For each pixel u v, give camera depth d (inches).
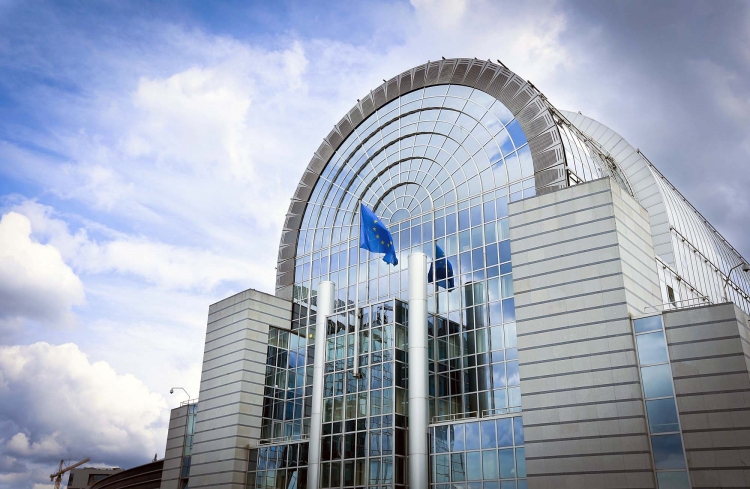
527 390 1708.9
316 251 2795.3
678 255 2425.0
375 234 2377.0
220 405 2603.3
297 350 2709.2
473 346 2049.7
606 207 1733.5
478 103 2356.1
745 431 1401.3
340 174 2812.5
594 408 1592.0
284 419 2613.2
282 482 2325.3
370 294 2481.5
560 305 1728.6
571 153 2097.7
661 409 1515.7
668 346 1546.5
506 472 1750.7
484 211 2194.9
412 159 2522.1
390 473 1936.5
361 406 2102.6
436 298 2213.3
